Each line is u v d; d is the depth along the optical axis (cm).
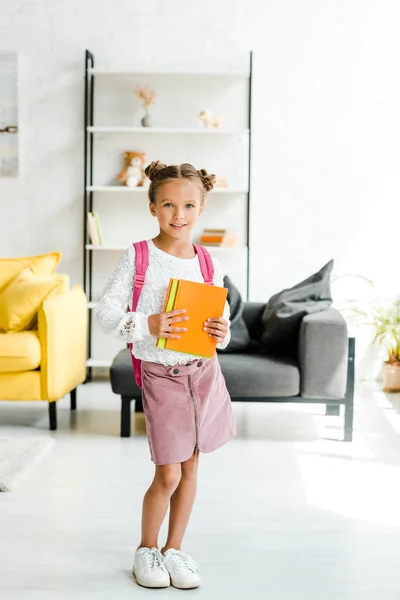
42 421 407
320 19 510
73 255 529
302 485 305
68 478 311
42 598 208
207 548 243
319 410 440
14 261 442
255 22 512
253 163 520
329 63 512
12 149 521
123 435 374
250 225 523
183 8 512
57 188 525
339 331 367
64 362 395
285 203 521
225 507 280
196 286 207
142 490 297
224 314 223
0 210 527
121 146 523
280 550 242
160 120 520
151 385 214
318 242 522
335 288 523
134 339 208
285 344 408
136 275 214
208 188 222
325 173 519
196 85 519
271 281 525
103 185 526
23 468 316
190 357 215
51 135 522
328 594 212
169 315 205
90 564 231
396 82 511
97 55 516
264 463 335
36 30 516
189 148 523
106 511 275
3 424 399
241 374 370
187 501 221
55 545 245
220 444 221
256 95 516
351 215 520
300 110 515
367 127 515
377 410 439
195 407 213
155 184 213
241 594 212
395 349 494
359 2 508
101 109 521
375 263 521
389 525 264
